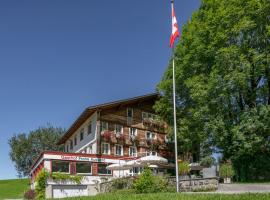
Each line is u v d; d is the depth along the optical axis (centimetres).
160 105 5094
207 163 4278
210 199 1259
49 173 4434
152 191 2936
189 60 4388
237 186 2866
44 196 4353
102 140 5184
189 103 4728
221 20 3956
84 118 5491
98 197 1606
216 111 3981
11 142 10275
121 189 3472
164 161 4097
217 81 3862
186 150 4797
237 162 4025
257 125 3641
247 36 3872
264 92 3922
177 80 4659
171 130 4884
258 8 3794
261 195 1259
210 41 4103
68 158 4662
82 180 4631
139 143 5619
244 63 3722
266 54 3750
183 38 4766
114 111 5431
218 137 3928
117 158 5053
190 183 2997
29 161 10125
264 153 3984
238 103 4066
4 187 7325
